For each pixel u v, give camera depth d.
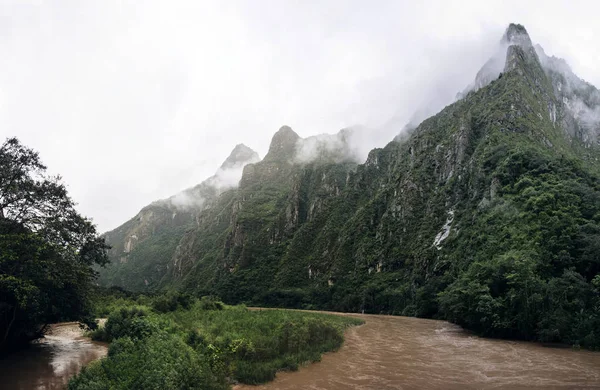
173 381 12.41
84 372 13.85
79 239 31.22
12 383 18.86
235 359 19.22
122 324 31.48
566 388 17.16
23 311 25.41
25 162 26.67
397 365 22.16
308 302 114.94
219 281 157.62
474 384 17.86
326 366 21.38
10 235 23.27
